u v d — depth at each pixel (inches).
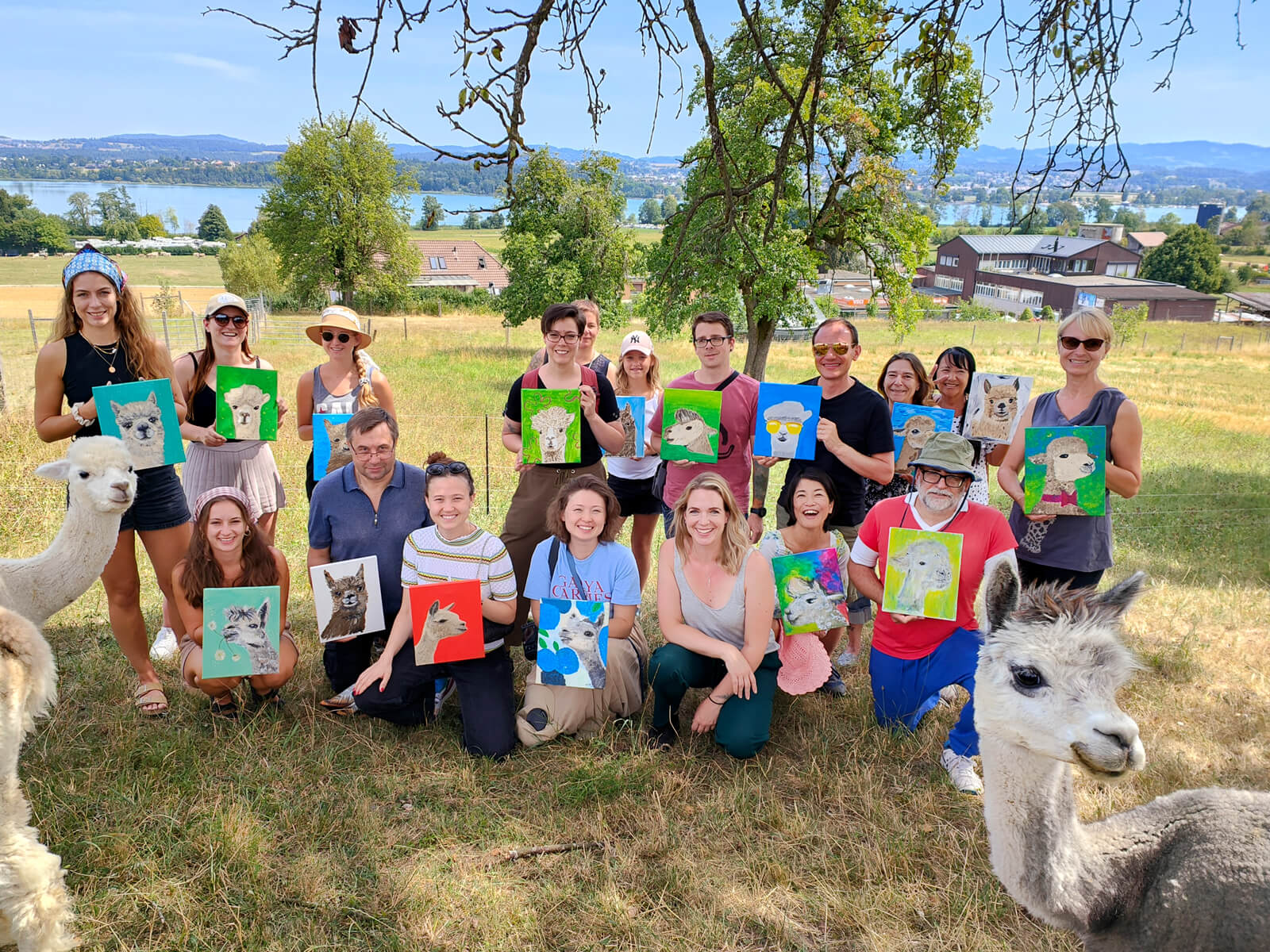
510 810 152.9
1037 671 93.4
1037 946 123.6
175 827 143.1
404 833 145.9
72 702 181.5
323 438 208.7
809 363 1121.4
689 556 172.4
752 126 327.9
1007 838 100.3
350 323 213.3
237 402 201.8
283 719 178.4
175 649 208.7
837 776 163.2
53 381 170.4
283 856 139.7
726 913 129.4
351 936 123.6
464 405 611.5
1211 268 2938.0
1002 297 3159.5
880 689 179.9
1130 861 102.5
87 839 137.6
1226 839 96.3
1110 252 3078.2
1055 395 176.1
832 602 177.9
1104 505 165.2
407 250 2037.4
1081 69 95.0
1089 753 89.0
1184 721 190.1
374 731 176.4
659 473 225.8
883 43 105.7
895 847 142.4
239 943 121.0
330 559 188.9
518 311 1316.4
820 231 637.9
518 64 79.3
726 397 208.2
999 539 167.5
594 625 169.9
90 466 150.2
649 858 142.9
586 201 1272.1
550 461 203.9
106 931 121.8
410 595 162.9
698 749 174.2
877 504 179.9
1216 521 369.4
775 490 390.6
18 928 110.4
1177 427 670.5
